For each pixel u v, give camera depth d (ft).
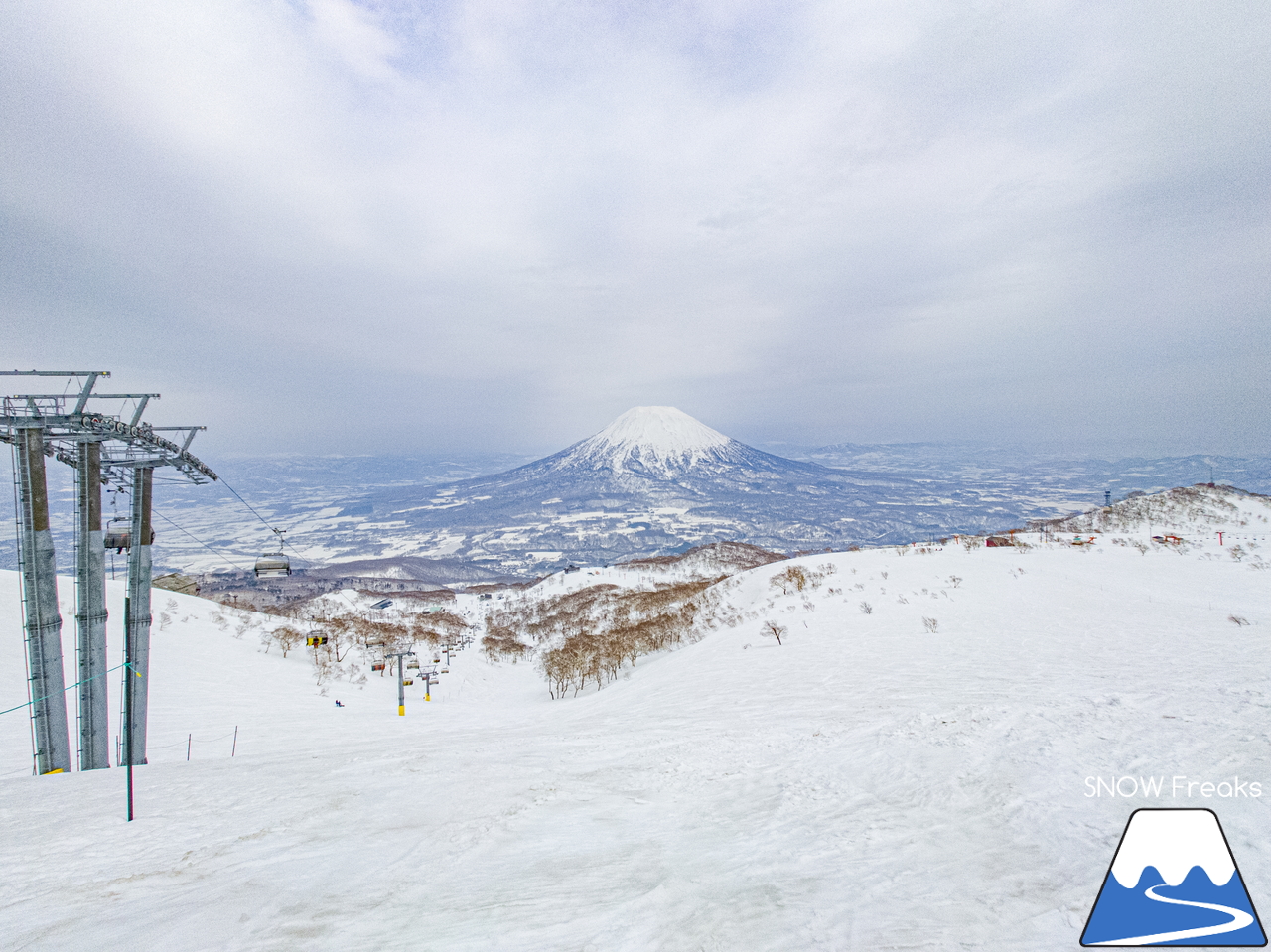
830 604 180.86
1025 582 188.85
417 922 23.81
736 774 44.73
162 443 65.46
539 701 160.97
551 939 21.95
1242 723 42.34
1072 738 42.73
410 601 533.96
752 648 135.54
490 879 27.96
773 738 56.49
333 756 59.77
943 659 103.76
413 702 157.89
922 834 29.89
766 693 91.71
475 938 22.26
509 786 44.50
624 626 244.83
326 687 155.53
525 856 30.66
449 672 218.18
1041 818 29.96
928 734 48.75
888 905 23.08
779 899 24.20
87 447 60.23
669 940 21.53
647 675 144.15
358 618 306.14
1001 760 39.63
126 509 67.26
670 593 324.80
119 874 29.86
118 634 158.51
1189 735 40.78
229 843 34.01
